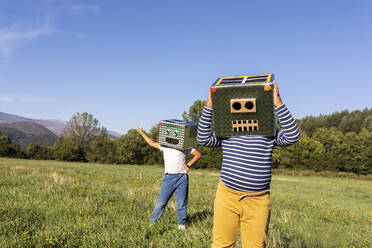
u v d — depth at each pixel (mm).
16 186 7785
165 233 4273
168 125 4691
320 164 53406
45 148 70188
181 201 4785
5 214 4418
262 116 2385
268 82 2338
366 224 7676
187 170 4871
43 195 6434
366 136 56969
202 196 8977
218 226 2652
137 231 4207
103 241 3625
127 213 5418
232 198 2555
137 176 17297
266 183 2496
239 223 2654
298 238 4309
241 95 2393
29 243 3355
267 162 2490
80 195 6926
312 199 13617
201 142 2766
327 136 64000
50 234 3723
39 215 4664
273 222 5555
